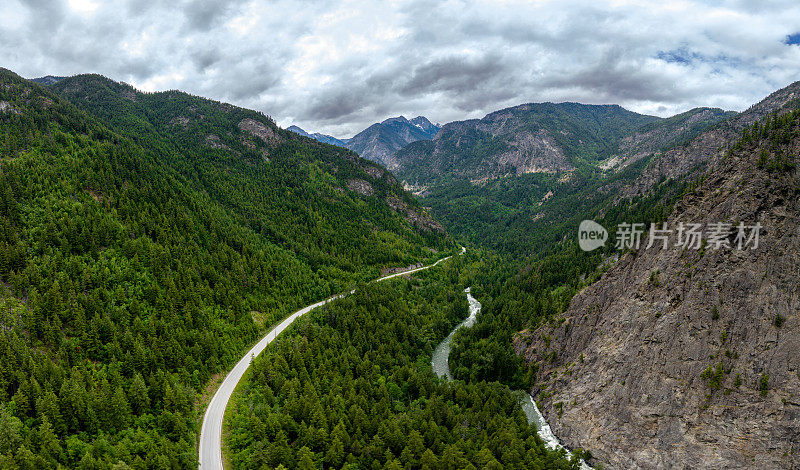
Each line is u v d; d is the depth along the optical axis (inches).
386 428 3774.6
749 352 3388.3
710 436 3314.5
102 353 4111.7
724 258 3779.5
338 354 5187.0
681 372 3656.5
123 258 5418.3
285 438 3575.3
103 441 3169.3
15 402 3260.3
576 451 3912.4
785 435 3043.8
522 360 5423.2
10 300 4151.1
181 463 3238.2
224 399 4347.9
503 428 4047.7
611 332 4512.8
